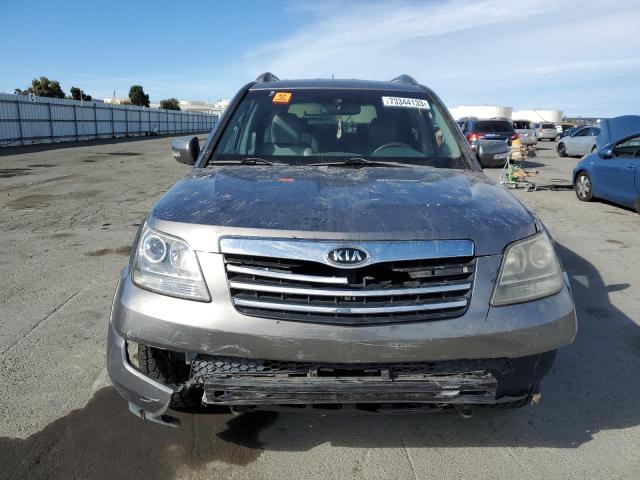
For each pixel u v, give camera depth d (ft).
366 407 7.05
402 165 10.27
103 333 12.67
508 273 6.94
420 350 6.57
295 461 8.04
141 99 271.08
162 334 6.79
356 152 10.74
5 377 10.48
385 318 6.63
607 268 18.88
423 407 7.18
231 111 11.68
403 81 13.82
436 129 11.44
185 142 11.54
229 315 6.67
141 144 102.73
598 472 7.84
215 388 6.70
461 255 6.79
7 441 8.45
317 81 12.96
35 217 27.63
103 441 8.47
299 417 9.13
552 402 9.77
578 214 29.96
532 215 7.84
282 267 6.70
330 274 6.64
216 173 9.31
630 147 30.94
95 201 33.17
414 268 6.71
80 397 9.77
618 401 9.85
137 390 7.20
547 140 131.85
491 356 6.75
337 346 6.50
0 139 87.51
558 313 7.08
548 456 8.20
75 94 227.61
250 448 8.32
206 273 6.81
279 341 6.54
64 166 56.49
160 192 37.60
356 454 8.20
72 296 15.30
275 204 7.39
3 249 20.77
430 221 6.98
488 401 6.83
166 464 7.95
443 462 8.04
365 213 7.09
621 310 14.66
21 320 13.43
